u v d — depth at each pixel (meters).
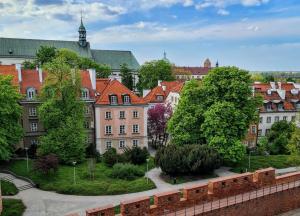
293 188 35.44
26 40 122.38
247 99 50.41
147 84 107.31
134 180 44.06
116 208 34.94
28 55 119.44
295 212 35.41
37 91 56.19
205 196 31.00
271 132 64.25
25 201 37.00
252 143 69.62
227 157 47.84
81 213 33.81
